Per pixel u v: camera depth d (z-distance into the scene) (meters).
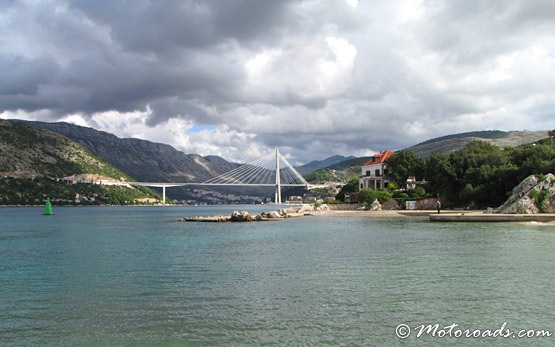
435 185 104.94
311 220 85.69
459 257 31.17
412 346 14.37
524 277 23.84
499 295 20.14
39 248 42.78
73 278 26.08
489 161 98.00
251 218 90.12
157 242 47.19
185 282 24.34
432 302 19.16
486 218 64.44
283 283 23.55
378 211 103.19
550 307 18.22
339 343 14.62
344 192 148.12
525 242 38.78
